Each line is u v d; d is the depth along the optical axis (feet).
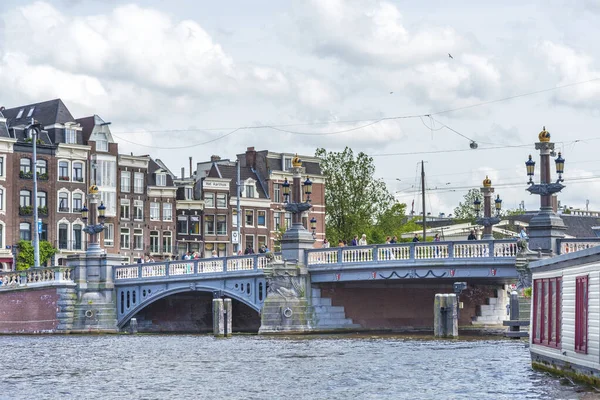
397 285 220.64
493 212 376.07
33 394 111.55
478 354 145.69
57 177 344.90
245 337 202.69
